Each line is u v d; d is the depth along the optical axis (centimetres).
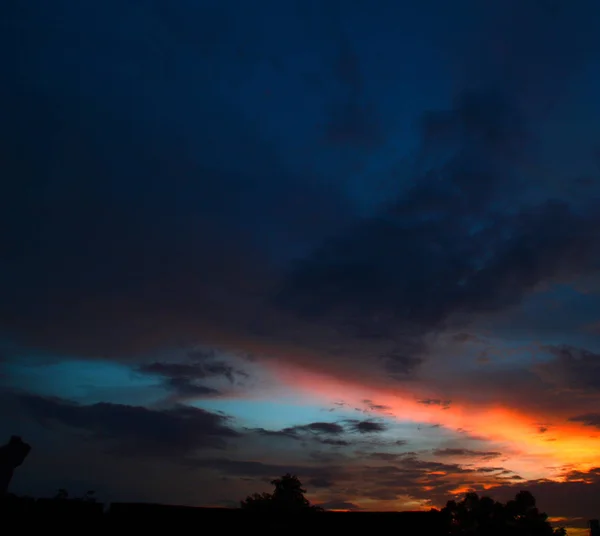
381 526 1925
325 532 1911
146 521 1827
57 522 1744
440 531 1914
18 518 1716
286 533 1900
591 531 2727
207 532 1848
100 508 1819
